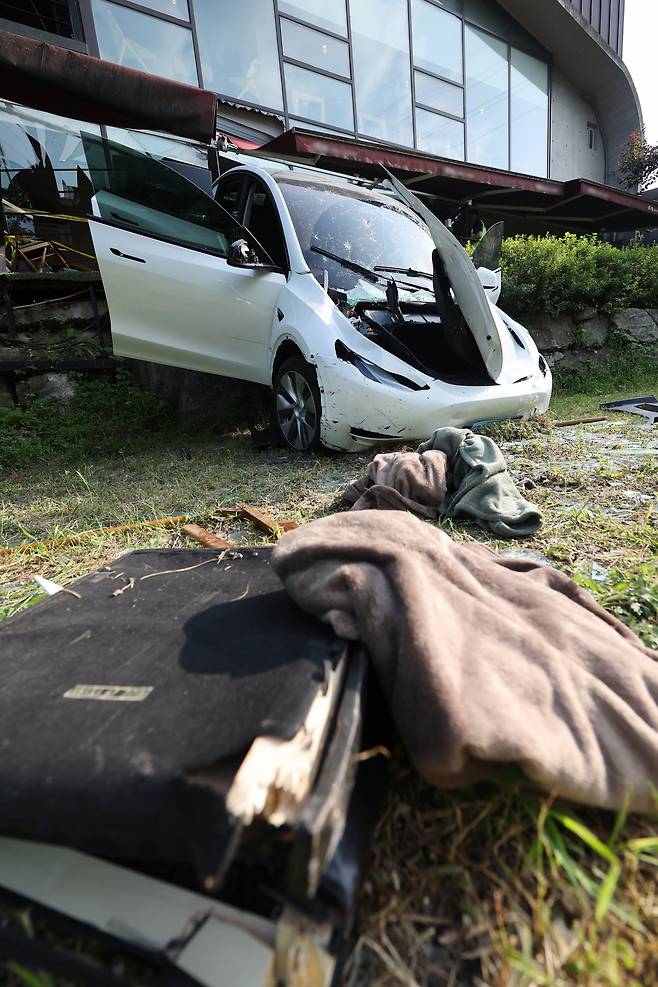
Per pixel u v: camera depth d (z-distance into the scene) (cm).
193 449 487
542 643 111
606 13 1284
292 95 893
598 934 82
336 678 100
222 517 279
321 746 85
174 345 430
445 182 755
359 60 962
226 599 140
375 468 280
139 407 601
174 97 512
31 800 77
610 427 446
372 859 92
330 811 70
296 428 423
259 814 73
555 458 352
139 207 404
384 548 123
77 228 643
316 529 143
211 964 69
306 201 452
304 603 120
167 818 72
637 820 98
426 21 1035
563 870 92
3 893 80
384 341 391
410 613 106
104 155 411
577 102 1334
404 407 361
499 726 89
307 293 397
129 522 279
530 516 238
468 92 1128
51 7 720
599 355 810
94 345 626
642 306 866
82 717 92
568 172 1359
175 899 76
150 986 69
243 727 84
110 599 146
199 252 420
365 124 990
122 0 732
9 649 119
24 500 355
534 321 770
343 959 75
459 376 399
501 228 472
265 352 446
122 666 108
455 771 90
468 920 84
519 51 1190
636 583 177
